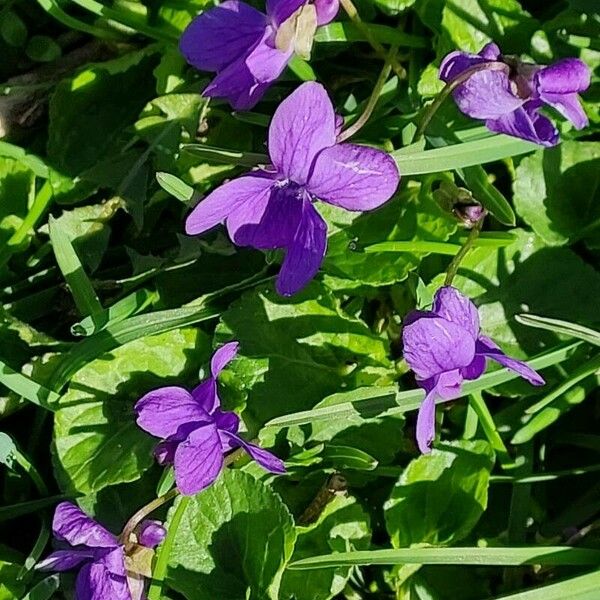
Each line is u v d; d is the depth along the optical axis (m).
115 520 0.20
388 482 0.21
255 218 0.19
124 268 0.21
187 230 0.18
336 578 0.20
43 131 0.22
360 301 0.21
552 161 0.21
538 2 0.22
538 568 0.20
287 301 0.21
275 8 0.19
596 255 0.22
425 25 0.21
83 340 0.20
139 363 0.21
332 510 0.20
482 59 0.19
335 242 0.21
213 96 0.19
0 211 0.21
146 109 0.21
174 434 0.19
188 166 0.21
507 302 0.21
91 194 0.21
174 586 0.20
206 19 0.19
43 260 0.21
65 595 0.20
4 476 0.21
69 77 0.21
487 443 0.20
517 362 0.19
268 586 0.20
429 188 0.21
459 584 0.20
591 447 0.21
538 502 0.21
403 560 0.19
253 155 0.20
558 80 0.19
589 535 0.20
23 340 0.21
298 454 0.20
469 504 0.20
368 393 0.20
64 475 0.20
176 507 0.20
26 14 0.22
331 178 0.18
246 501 0.20
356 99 0.21
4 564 0.20
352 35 0.21
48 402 0.20
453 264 0.20
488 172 0.22
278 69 0.19
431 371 0.19
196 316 0.20
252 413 0.20
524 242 0.21
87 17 0.22
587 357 0.21
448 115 0.21
